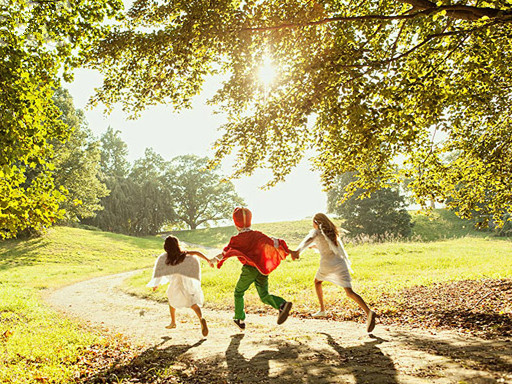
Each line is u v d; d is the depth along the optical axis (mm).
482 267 12875
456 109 7469
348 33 7113
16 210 5461
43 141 5914
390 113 5547
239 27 6387
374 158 7668
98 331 6766
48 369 4199
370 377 3176
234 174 7738
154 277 5930
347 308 7508
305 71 6148
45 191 5906
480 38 5992
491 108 7887
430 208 9297
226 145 7418
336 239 5570
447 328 5398
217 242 57562
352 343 4570
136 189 65312
